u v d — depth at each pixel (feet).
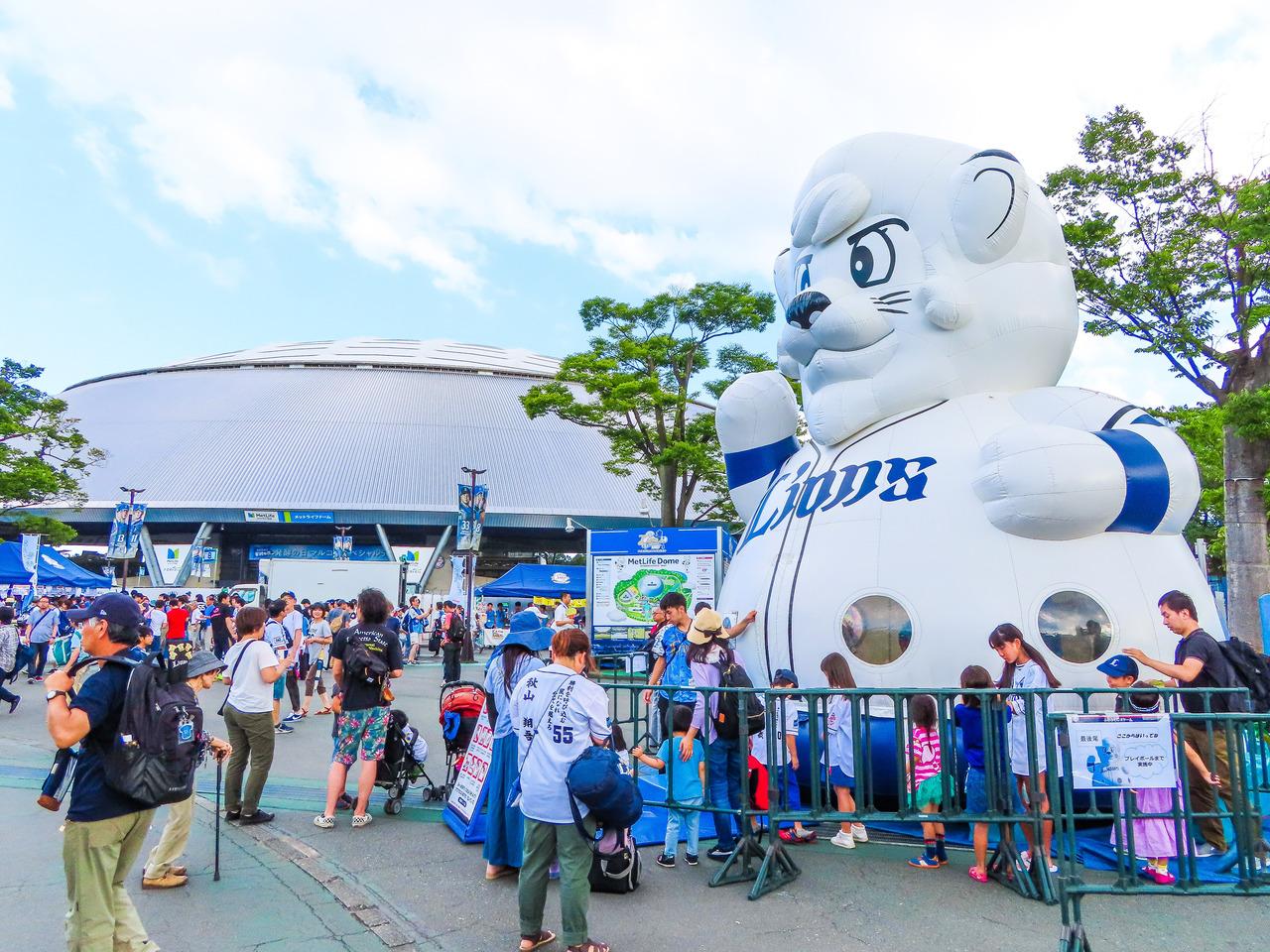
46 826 23.24
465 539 93.09
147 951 14.42
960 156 28.45
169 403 231.50
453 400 235.40
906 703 22.57
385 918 17.37
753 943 16.16
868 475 26.53
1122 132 54.03
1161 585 23.38
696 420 84.84
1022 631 22.61
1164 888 15.85
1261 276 51.70
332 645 25.26
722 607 29.73
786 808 19.98
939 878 19.66
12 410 94.22
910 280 27.91
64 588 95.55
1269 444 50.83
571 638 16.31
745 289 83.56
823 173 30.07
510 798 19.58
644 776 27.25
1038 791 18.39
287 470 201.98
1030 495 22.84
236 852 21.61
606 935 16.56
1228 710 19.76
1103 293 55.36
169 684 14.49
